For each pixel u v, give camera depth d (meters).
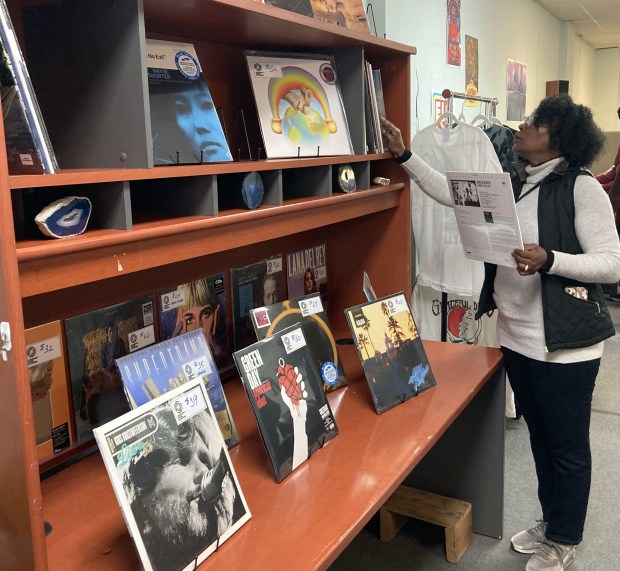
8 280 0.89
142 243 1.18
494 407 2.35
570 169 1.96
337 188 2.02
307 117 1.89
